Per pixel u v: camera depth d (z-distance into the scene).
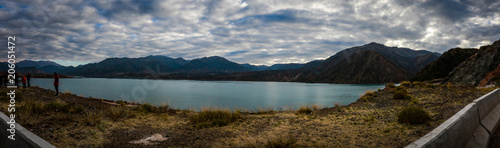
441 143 2.59
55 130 5.88
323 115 10.55
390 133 5.90
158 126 7.60
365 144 4.95
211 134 6.45
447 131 2.88
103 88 67.06
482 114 5.12
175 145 5.25
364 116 9.51
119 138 5.73
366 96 18.34
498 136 4.76
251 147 4.95
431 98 13.98
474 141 3.77
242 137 5.86
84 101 14.70
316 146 4.95
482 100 5.39
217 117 8.86
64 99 14.50
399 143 4.82
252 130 7.02
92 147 4.85
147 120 8.73
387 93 19.23
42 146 2.73
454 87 20.28
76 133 5.81
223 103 34.09
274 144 5.01
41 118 7.16
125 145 5.13
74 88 58.69
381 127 6.86
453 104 10.30
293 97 50.00
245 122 8.66
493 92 7.27
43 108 8.71
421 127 6.30
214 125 7.85
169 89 80.44
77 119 7.67
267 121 8.88
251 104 32.16
